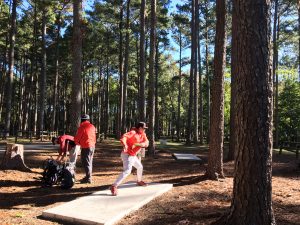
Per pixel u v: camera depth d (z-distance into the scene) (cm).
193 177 1176
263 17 557
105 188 1027
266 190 555
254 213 552
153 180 1166
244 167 559
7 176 1100
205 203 834
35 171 1208
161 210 779
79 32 1638
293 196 908
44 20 3525
